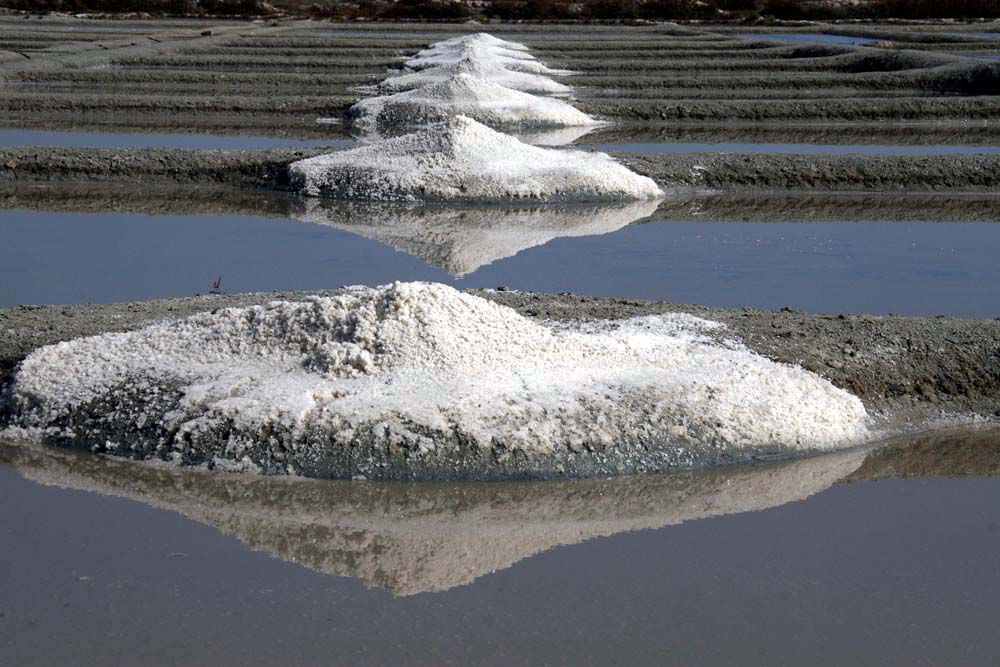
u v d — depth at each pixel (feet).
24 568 15.08
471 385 18.76
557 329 22.79
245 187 43.14
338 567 15.46
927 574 15.74
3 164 43.57
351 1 157.79
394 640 13.60
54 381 19.57
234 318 20.49
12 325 22.61
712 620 14.33
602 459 18.11
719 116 66.13
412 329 19.49
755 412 19.43
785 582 15.38
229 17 137.39
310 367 19.16
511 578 15.26
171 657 13.12
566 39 108.58
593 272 31.65
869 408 21.17
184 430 17.99
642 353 20.83
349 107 64.95
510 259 33.01
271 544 16.05
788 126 64.39
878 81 78.89
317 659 13.15
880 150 54.34
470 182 41.57
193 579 14.97
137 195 41.57
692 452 18.57
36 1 134.10
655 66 88.43
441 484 17.49
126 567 15.23
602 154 46.68
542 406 18.57
